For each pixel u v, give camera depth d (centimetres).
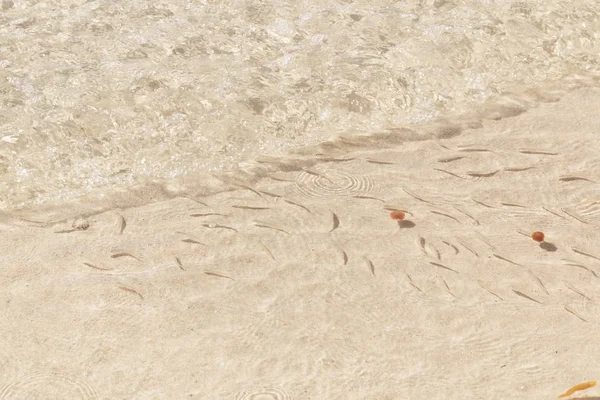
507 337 311
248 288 337
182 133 448
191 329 314
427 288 338
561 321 320
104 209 391
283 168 426
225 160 431
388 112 477
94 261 354
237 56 527
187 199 399
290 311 324
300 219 383
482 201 398
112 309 325
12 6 581
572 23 563
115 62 512
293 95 484
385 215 387
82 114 457
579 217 387
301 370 294
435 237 371
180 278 343
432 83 502
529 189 407
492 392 284
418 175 419
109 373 293
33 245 364
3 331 313
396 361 298
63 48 528
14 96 473
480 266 352
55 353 303
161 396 282
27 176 413
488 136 454
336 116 471
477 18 571
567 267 352
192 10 583
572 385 287
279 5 592
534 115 475
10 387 287
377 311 325
